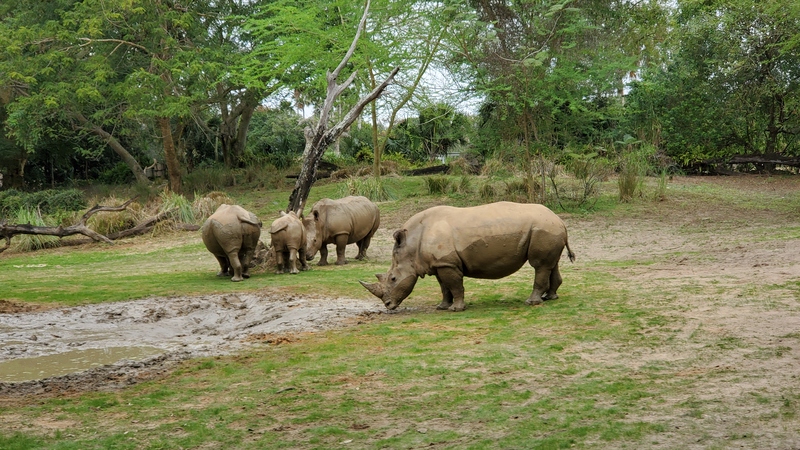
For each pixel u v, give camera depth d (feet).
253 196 108.27
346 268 53.72
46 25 106.83
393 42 96.58
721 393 20.43
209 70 103.76
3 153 139.44
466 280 44.65
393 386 23.09
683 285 36.27
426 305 37.17
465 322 31.68
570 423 19.07
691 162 115.34
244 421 20.57
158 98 107.76
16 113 108.06
